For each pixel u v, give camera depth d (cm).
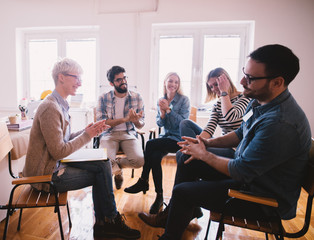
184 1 303
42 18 333
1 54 348
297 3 283
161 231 154
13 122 189
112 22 321
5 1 336
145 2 311
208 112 332
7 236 144
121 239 145
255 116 108
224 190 106
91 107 349
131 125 225
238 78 326
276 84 92
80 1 322
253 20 295
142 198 202
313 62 289
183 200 109
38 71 364
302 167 94
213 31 320
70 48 354
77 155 140
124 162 194
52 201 117
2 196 160
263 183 97
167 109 208
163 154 192
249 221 102
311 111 297
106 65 331
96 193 138
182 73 336
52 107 119
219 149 148
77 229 155
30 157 122
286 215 100
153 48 335
